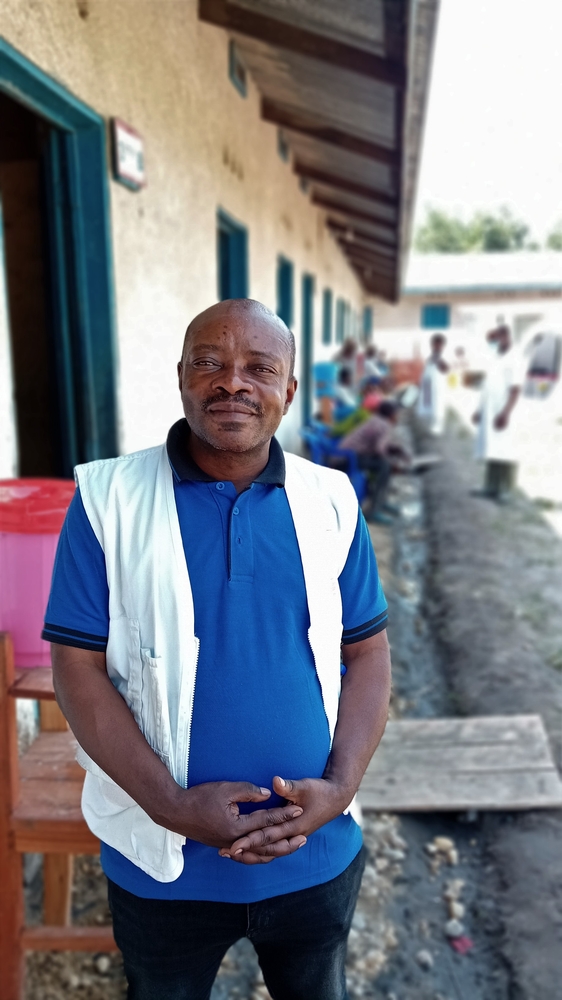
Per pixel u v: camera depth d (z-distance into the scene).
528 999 2.19
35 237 3.35
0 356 2.25
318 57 4.13
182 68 4.06
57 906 2.17
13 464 2.35
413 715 3.94
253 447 1.29
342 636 1.44
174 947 1.34
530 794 3.02
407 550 7.11
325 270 13.20
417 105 4.46
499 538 6.81
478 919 2.56
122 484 1.30
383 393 11.62
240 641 1.26
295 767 1.28
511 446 8.21
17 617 1.80
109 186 3.03
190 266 4.36
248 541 1.29
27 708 2.41
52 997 2.08
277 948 1.44
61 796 1.79
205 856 1.28
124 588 1.25
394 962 2.36
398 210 7.85
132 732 1.22
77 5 2.66
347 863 1.40
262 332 1.29
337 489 1.44
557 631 4.70
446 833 3.00
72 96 2.63
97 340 3.14
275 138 7.41
